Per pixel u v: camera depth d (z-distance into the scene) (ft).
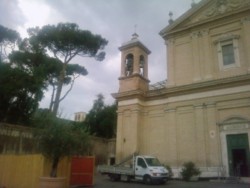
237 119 69.72
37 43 98.02
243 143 67.67
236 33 76.43
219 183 61.31
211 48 79.82
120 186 55.31
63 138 43.96
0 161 55.31
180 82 82.74
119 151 86.22
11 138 73.41
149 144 84.48
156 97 87.45
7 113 84.58
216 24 80.59
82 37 96.43
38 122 47.57
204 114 75.10
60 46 97.96
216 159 69.97
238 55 74.54
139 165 64.75
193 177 69.00
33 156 47.39
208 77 77.25
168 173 63.72
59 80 98.63
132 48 95.71
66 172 52.39
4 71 82.02
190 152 74.74
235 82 71.56
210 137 72.43
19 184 48.65
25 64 98.17
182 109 79.66
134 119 86.28
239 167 66.64
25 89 83.82
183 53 84.94
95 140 97.50
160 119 84.69
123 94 90.22
